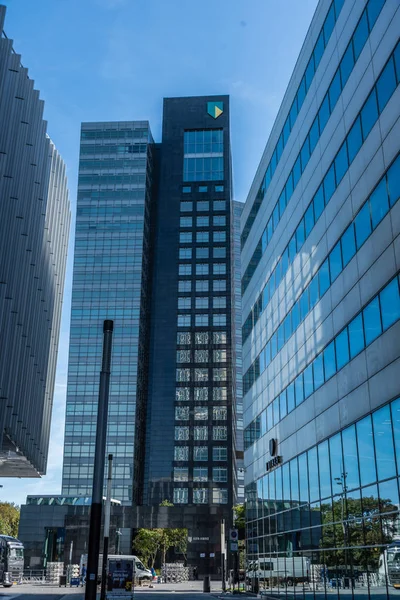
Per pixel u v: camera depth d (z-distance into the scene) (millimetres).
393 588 21078
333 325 29422
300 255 36531
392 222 22828
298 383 35656
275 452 40750
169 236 149250
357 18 27766
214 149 156750
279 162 43719
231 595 46656
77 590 54969
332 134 31016
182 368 138375
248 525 49562
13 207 52062
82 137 159125
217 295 143500
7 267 50031
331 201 30672
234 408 147625
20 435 56188
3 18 50094
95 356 142000
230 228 149375
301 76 38000
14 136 52906
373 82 25484
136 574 73938
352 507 25672
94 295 146125
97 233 151125
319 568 29938
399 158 22484
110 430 135875
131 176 155625
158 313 143250
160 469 130750
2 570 59656
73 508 101000
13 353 52125
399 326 21734
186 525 99250
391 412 22125
